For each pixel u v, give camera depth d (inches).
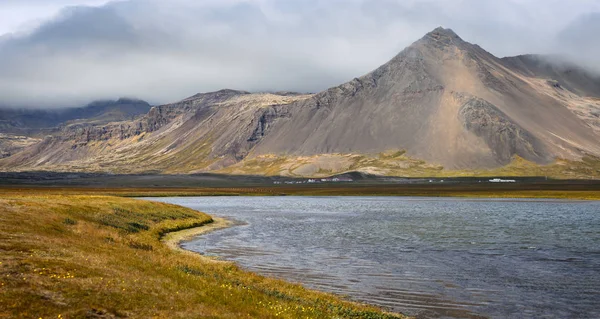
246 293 1214.9
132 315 863.7
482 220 4303.6
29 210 2100.1
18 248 1226.6
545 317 1253.7
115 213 2908.5
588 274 1825.8
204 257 2041.1
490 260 2148.1
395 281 1673.2
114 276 1101.7
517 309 1323.8
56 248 1315.2
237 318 930.7
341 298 1411.2
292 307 1123.3
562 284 1648.6
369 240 2861.7
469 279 1718.8
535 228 3577.8
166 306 941.2
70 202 2844.5
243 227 3609.7
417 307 1330.0
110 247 1628.9
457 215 4913.9
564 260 2159.2
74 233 1825.8
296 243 2706.7
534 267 1978.3
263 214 5049.2
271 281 1521.9
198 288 1169.4
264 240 2829.7
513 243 2738.7
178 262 1596.9
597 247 2571.4
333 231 3368.6
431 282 1664.6
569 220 4256.9
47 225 1819.6
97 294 932.0
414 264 2032.5
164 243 2500.0
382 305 1343.5
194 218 3772.1
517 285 1624.0
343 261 2095.2
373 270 1879.9
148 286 1065.5
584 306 1360.7
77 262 1176.2
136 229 2630.4
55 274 1019.9
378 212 5393.7
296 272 1829.5
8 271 978.7
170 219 3425.2
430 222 4111.7
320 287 1567.4
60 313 808.9
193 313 918.4
